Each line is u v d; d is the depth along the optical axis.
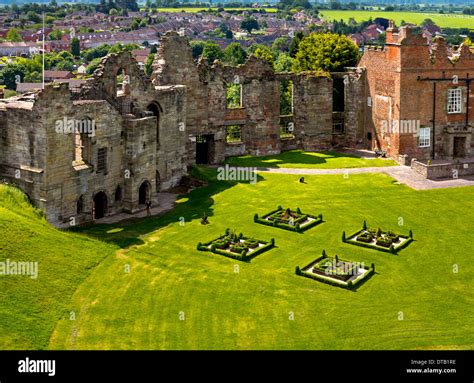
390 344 55.84
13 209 73.25
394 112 112.25
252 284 67.06
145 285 66.25
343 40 139.88
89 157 83.12
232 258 73.50
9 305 58.50
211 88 112.75
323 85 120.75
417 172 105.69
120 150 87.25
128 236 79.12
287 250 76.00
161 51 105.69
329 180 102.62
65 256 68.94
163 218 86.69
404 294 65.50
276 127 120.62
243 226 83.50
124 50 90.56
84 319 59.09
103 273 68.31
